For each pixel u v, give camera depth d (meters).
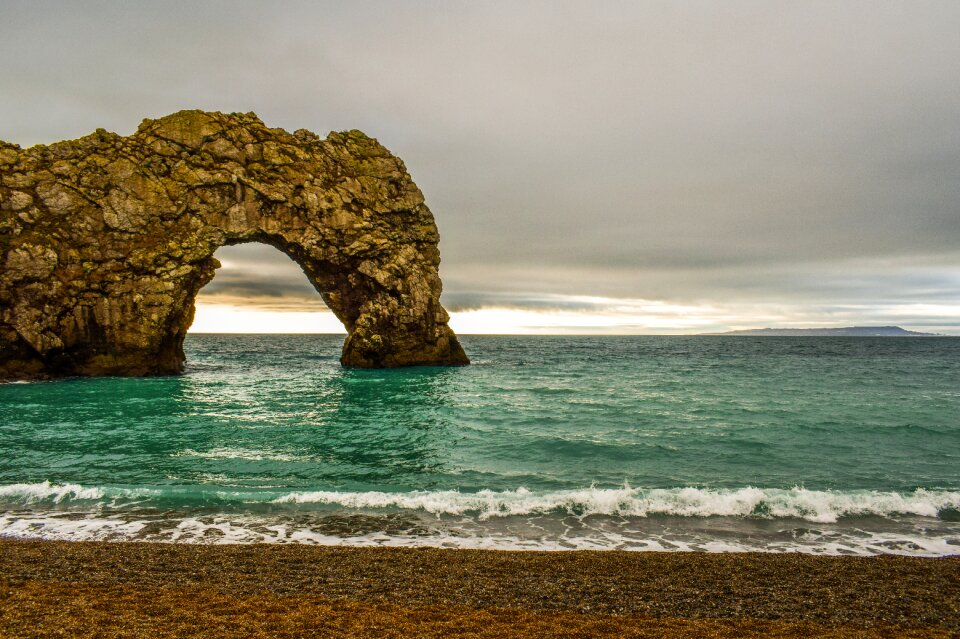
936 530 14.52
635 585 11.12
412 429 28.22
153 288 48.97
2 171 46.53
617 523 14.87
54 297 45.34
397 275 59.81
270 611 9.56
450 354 65.81
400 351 61.56
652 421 30.16
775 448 23.81
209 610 9.52
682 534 14.18
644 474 19.97
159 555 12.30
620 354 105.81
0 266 43.56
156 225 50.31
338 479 19.23
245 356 95.50
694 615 9.90
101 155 49.97
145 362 49.31
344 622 9.18
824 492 17.08
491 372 58.84
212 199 52.50
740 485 18.66
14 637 8.14
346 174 60.53
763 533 14.27
